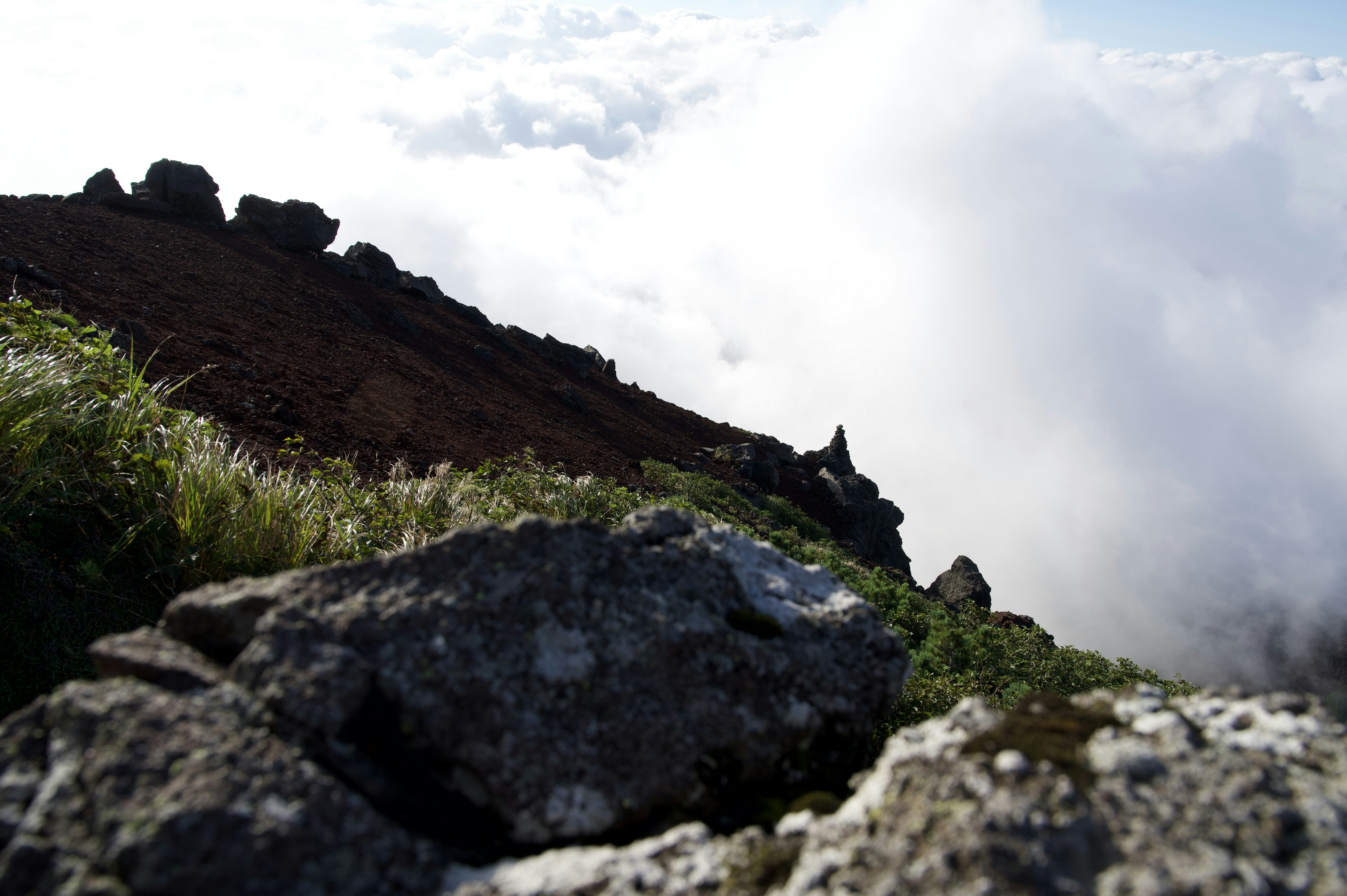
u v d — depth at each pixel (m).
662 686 1.94
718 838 1.70
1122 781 1.46
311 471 6.73
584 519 2.18
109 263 11.29
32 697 3.44
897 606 10.12
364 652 1.80
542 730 1.78
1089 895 1.27
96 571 4.00
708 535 2.36
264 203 17.72
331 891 1.43
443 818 1.75
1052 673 7.96
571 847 1.72
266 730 1.63
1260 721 1.60
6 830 1.42
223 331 10.96
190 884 1.35
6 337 5.06
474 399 14.88
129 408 5.14
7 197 12.70
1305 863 1.29
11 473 4.17
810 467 26.83
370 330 15.54
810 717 2.06
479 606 1.90
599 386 23.81
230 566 4.53
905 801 1.52
